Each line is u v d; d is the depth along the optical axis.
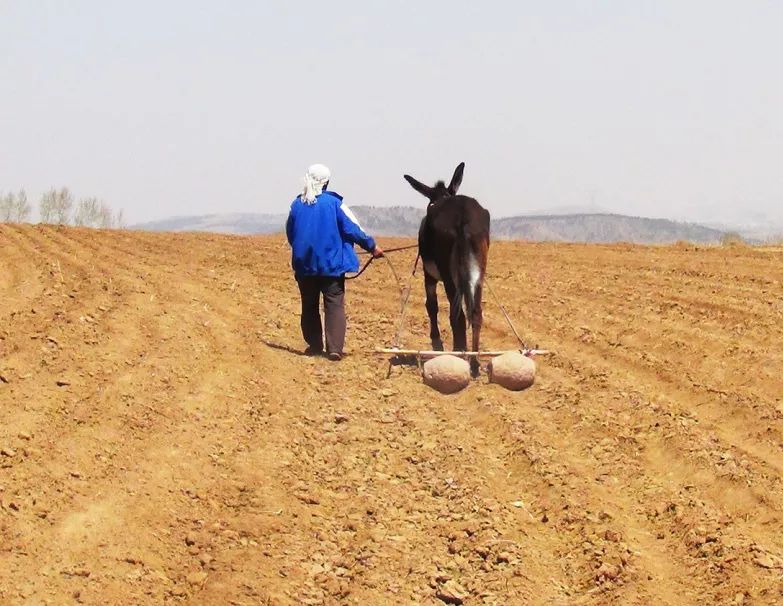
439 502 8.29
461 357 11.42
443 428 10.04
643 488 8.51
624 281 17.58
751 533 7.50
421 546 7.47
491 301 16.09
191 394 10.19
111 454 8.29
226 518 7.55
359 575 6.97
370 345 13.31
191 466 8.34
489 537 7.54
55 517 7.01
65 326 12.35
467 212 11.41
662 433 9.59
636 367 12.00
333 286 12.41
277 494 8.11
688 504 8.02
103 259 19.66
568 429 9.97
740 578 6.76
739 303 14.85
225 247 23.20
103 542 6.79
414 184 12.84
